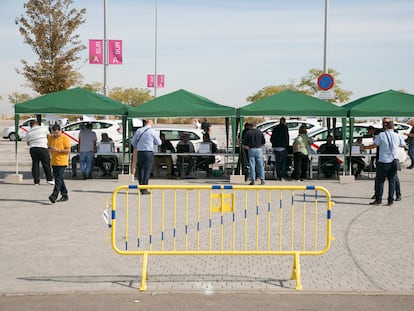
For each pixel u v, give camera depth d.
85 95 17.78
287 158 18.98
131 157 17.98
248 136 16.41
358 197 14.35
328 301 6.36
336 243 9.24
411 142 21.47
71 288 6.84
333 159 18.58
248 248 8.87
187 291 6.69
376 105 17.33
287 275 7.40
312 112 17.27
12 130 40.56
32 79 33.41
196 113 17.41
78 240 9.41
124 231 10.12
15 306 6.20
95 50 28.50
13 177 17.17
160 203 13.14
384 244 9.18
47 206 12.73
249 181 17.44
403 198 14.17
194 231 10.12
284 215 11.71
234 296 6.52
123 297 6.50
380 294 6.60
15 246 8.98
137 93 73.81
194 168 18.80
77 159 18.70
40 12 33.03
